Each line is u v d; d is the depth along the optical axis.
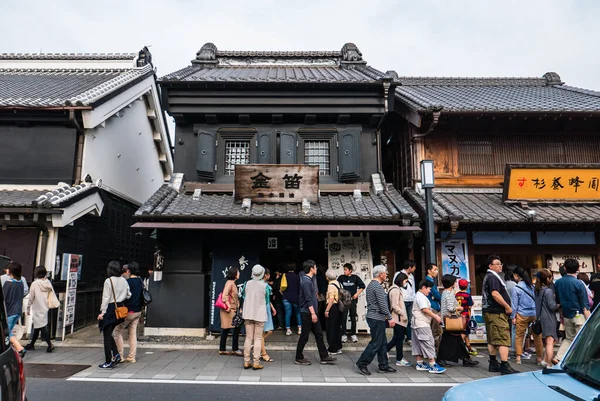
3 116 10.62
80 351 8.07
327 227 9.03
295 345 8.79
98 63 16.50
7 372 2.74
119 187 13.65
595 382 2.76
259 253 9.95
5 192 10.23
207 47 13.87
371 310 6.84
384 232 10.07
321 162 11.33
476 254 10.20
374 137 11.36
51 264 9.30
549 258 10.22
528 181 10.07
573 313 6.50
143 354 7.88
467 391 2.93
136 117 15.39
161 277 9.68
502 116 10.63
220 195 10.64
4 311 3.22
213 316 9.52
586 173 10.07
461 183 11.16
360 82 10.66
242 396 5.44
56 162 10.82
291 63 14.32
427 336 6.75
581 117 10.64
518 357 7.48
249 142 11.29
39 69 16.22
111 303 6.85
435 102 11.73
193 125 11.26
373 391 5.74
